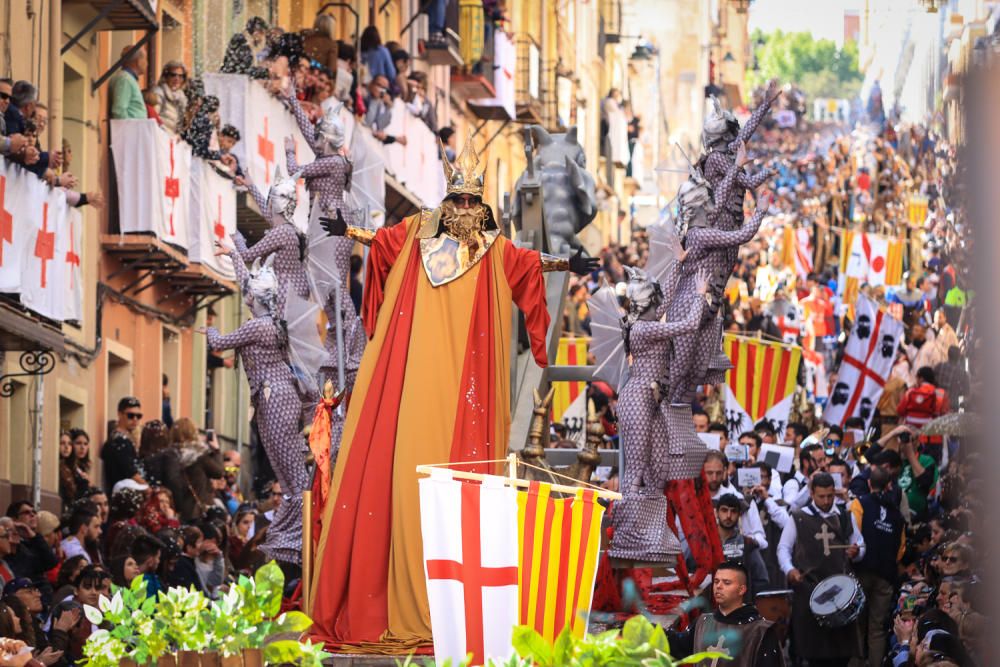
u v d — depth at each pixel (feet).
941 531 62.64
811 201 251.19
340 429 58.29
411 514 46.16
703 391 106.11
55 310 73.92
